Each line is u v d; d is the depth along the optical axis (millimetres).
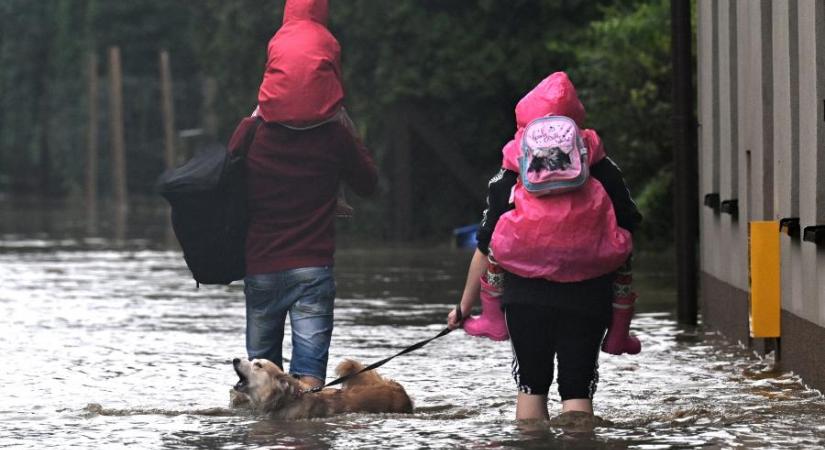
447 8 78938
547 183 19406
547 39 76875
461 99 79438
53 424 21859
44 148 176000
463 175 79250
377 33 79125
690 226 37594
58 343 33812
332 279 23719
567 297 19797
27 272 58750
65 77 167375
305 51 23281
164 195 22906
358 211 82375
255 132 23344
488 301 20469
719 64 36062
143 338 34875
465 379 27281
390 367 29078
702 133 39656
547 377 20438
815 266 24891
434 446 19375
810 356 25438
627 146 63781
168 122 137750
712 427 20797
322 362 23547
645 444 19297
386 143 80062
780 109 27609
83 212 131250
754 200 30984
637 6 67250
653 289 47312
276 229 23391
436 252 69688
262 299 23578
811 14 24516
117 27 155250
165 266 62469
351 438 20109
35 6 175375
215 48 100688
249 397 21891
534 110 20125
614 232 19625
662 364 29266
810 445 19250
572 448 19062
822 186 24422
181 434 20719
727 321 34531
